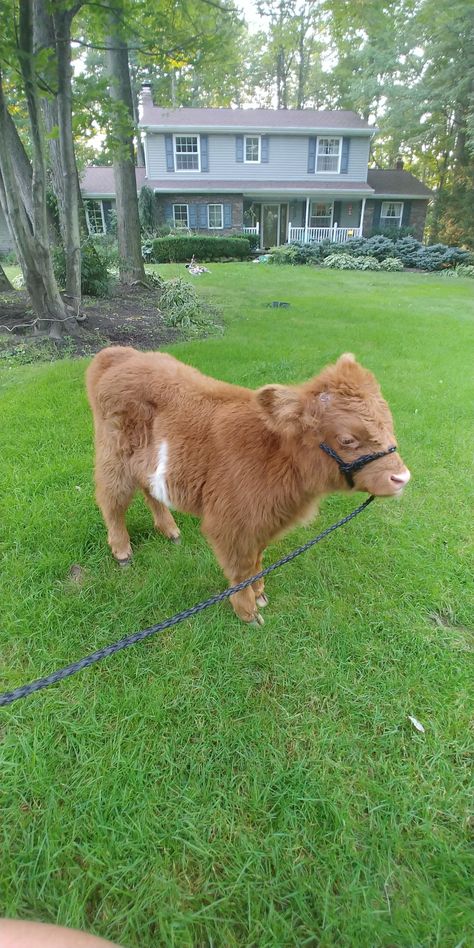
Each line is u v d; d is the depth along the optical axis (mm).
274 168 24594
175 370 2541
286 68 37062
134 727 2002
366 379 1927
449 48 23391
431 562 2953
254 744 1956
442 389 5578
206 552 3023
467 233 26672
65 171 7379
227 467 2205
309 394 1929
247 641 2410
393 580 2812
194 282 13969
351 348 7051
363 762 1898
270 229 26781
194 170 24297
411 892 1538
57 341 7039
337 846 1636
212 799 1767
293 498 2154
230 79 15469
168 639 2418
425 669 2271
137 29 6695
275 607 2639
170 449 2336
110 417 2486
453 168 28000
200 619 2527
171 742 1949
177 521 3350
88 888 1532
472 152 23516
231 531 2252
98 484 2693
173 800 1763
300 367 6023
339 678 2223
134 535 3184
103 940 1015
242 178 24703
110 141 7707
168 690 2158
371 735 1993
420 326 8797
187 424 2314
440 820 1731
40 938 973
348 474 1918
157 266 18766
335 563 2953
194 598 2658
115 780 1803
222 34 7246
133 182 11664
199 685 2188
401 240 21750
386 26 10156
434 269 20234
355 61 30094
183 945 1411
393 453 1850
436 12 18797
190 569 2857
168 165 24047
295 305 10719
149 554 2980
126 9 6016
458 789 1815
